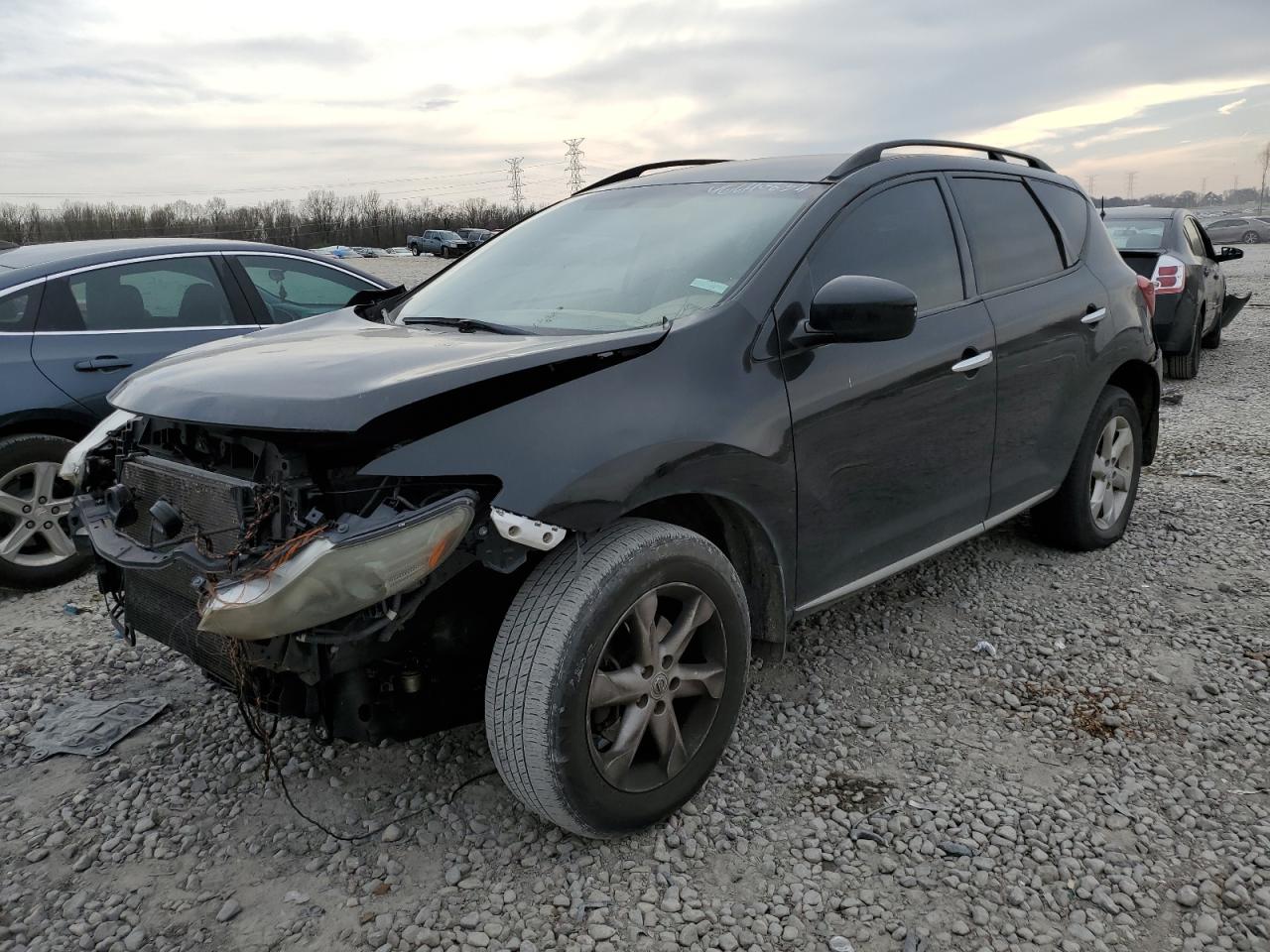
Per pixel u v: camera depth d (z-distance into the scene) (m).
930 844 2.58
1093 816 2.71
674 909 2.34
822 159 3.53
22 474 4.58
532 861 2.51
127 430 2.93
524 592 2.39
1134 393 4.97
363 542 2.11
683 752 2.64
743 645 2.75
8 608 4.42
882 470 3.19
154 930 2.30
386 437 2.26
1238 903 2.36
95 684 3.57
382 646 2.37
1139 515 5.36
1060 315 4.04
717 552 2.63
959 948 2.23
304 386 2.31
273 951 2.23
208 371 2.57
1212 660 3.63
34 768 3.02
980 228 3.80
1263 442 7.10
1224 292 12.23
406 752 3.04
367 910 2.35
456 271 3.74
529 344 2.57
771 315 2.86
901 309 2.70
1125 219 10.33
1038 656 3.68
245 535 2.26
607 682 2.42
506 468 2.26
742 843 2.59
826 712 3.27
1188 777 2.89
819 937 2.27
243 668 2.38
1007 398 3.75
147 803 2.81
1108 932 2.28
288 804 2.79
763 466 2.73
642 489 2.42
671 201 3.47
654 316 2.89
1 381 4.47
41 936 2.29
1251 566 4.56
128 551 2.57
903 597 4.23
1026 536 4.96
